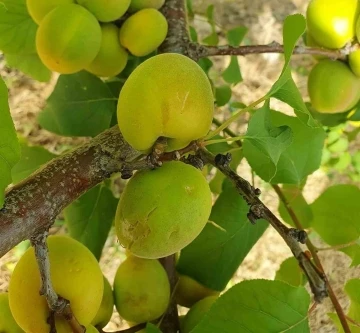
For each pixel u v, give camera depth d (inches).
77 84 17.1
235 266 15.1
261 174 14.3
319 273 10.5
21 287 10.1
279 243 29.0
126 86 9.7
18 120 27.2
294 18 10.6
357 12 15.0
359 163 27.0
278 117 14.7
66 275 10.2
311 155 14.7
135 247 9.9
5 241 9.0
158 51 15.6
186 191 9.7
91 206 16.6
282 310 10.5
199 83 9.7
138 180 9.9
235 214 15.0
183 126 9.5
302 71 31.2
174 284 14.7
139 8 15.1
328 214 14.9
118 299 13.9
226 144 16.4
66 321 9.9
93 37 14.0
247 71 31.1
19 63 18.5
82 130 17.2
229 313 10.4
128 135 9.7
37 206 9.5
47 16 13.8
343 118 18.4
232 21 31.5
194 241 14.8
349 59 15.4
